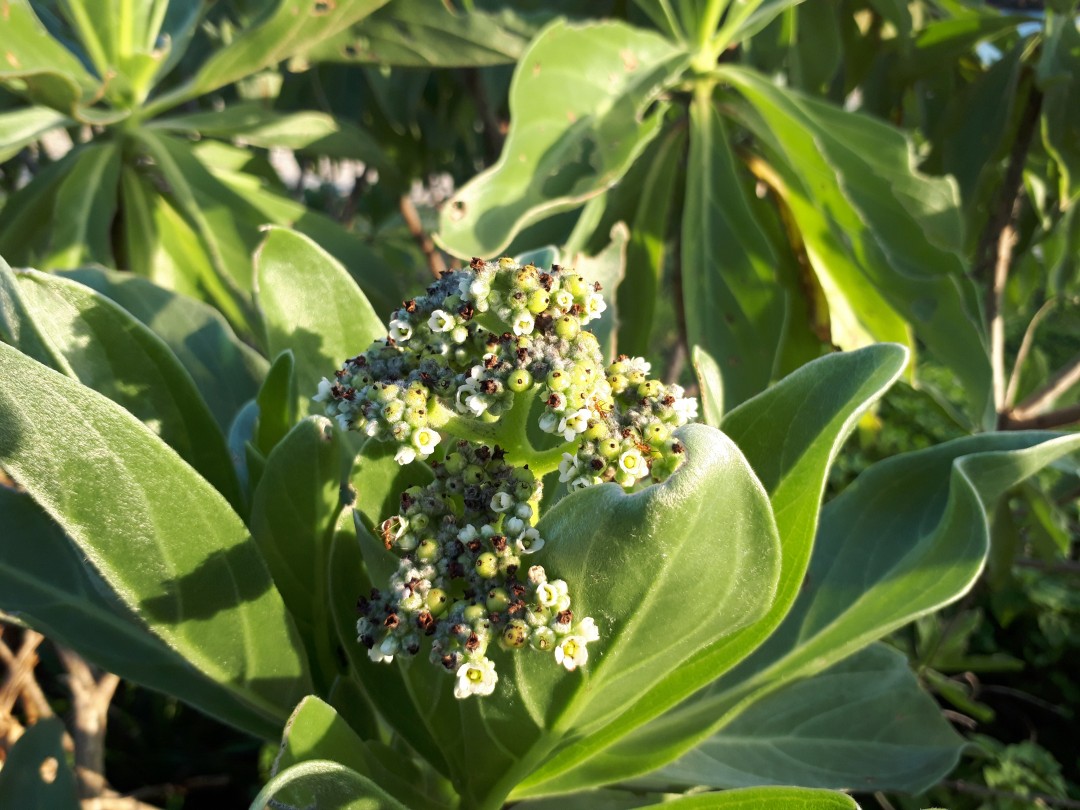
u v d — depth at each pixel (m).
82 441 0.15
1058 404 0.55
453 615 0.16
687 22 0.36
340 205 0.76
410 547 0.17
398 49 0.38
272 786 0.13
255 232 0.37
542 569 0.16
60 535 0.21
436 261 0.54
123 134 0.39
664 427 0.16
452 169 0.66
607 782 0.20
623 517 0.15
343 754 0.17
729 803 0.18
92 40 0.39
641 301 0.38
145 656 0.21
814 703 0.26
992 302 0.46
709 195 0.35
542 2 0.46
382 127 0.55
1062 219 0.48
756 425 0.20
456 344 0.17
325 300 0.23
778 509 0.19
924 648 0.53
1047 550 0.52
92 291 0.20
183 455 0.21
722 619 0.16
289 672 0.19
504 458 0.18
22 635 0.37
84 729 0.30
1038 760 0.63
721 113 0.38
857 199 0.34
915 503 0.23
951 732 0.26
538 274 0.17
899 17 0.42
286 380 0.21
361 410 0.17
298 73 0.55
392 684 0.20
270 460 0.19
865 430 0.46
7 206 0.39
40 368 0.14
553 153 0.29
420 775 0.20
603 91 0.31
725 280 0.35
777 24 0.41
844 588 0.23
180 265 0.40
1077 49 0.39
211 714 0.20
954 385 0.99
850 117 0.35
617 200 0.38
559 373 0.16
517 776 0.19
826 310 0.39
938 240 0.33
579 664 0.16
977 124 0.44
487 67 0.49
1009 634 0.86
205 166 0.38
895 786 0.24
